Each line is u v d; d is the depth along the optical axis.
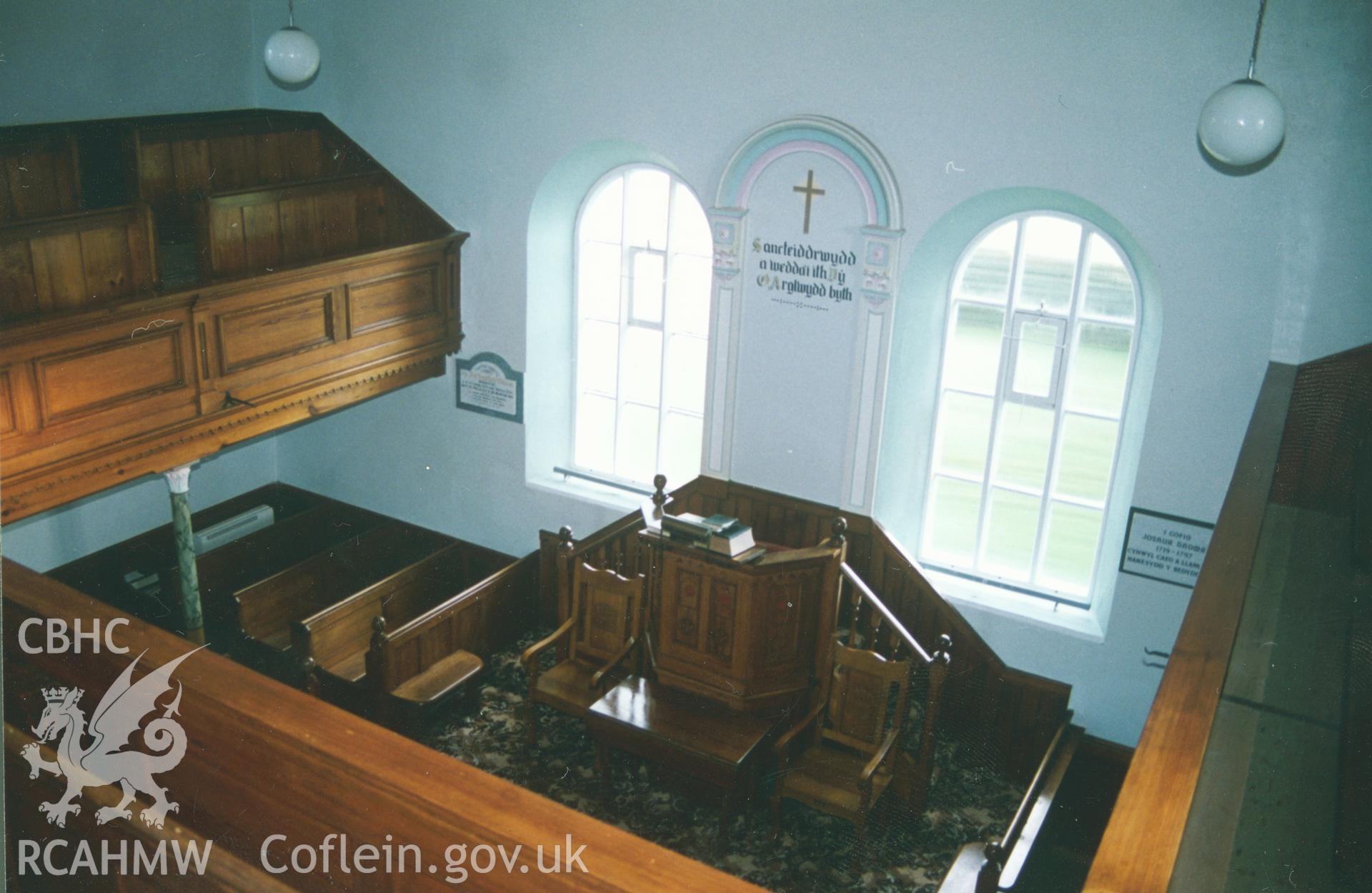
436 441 13.59
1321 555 5.09
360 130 12.76
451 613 11.14
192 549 10.73
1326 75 8.18
